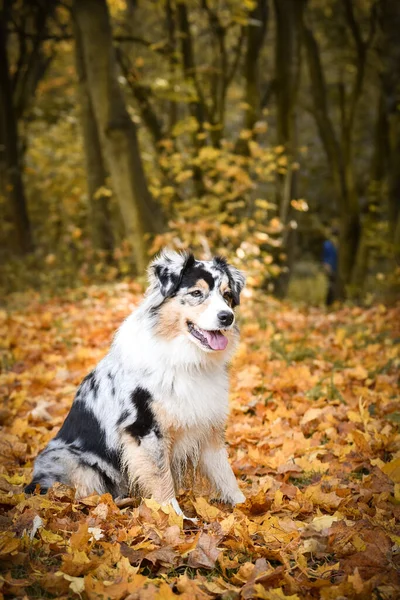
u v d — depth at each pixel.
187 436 4.80
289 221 15.84
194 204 14.67
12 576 3.65
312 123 28.91
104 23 13.23
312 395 7.07
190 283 4.72
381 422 6.20
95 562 3.69
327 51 21.58
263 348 9.16
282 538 4.15
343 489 4.79
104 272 17.34
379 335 9.92
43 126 24.19
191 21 19.23
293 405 6.92
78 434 4.91
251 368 7.94
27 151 24.19
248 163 14.77
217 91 17.20
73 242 20.47
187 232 13.63
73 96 26.45
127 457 4.66
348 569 3.74
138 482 4.67
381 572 3.71
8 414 6.64
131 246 15.54
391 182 16.05
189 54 16.94
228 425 6.48
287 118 15.81
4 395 7.39
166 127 22.94
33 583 3.58
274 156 14.43
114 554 3.82
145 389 4.63
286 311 12.79
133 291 13.77
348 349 9.10
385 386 7.22
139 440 4.63
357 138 27.73
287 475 5.21
